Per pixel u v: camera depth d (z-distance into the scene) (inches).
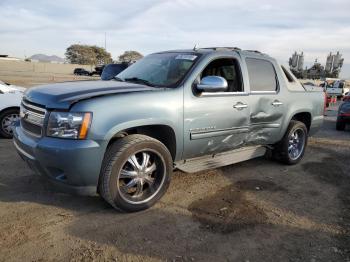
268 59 220.7
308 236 144.0
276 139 227.8
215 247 131.4
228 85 194.5
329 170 239.9
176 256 124.2
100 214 152.6
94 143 139.1
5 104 289.6
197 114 171.5
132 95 151.3
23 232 134.4
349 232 149.3
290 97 230.4
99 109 140.6
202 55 183.9
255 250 131.1
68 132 137.4
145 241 132.6
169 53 203.3
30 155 148.1
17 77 1566.2
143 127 165.5
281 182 209.5
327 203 181.0
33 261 116.9
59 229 138.0
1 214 147.9
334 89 1147.3
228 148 195.9
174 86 168.4
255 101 202.5
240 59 200.8
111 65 410.6
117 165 146.4
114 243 130.0
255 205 172.2
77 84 168.2
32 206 156.7
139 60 215.3
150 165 160.9
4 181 183.9
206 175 213.5
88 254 122.3
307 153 289.4
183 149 171.3
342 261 126.9
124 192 152.3
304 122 260.8
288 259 126.6
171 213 157.6
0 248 123.1
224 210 164.1
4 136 294.0
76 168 138.0
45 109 143.3
